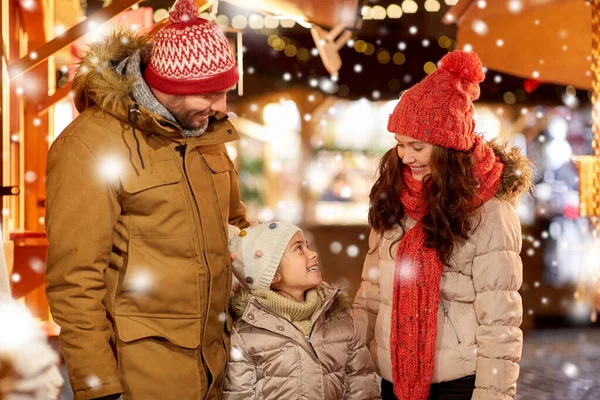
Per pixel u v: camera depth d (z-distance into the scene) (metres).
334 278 11.39
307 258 3.53
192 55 3.00
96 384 2.85
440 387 3.36
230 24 10.18
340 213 12.14
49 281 2.93
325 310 3.49
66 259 2.90
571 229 11.09
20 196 7.32
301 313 3.45
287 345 3.36
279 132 11.96
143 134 3.04
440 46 11.48
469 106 3.28
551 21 7.29
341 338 3.51
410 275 3.30
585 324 9.55
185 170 3.08
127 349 2.99
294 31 11.09
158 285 2.99
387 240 3.49
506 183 3.33
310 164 12.09
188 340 3.03
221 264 3.16
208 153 3.26
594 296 8.50
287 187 12.11
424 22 11.49
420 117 3.21
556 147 11.81
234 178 3.65
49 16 8.34
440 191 3.21
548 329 9.29
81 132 2.97
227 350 3.26
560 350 8.16
